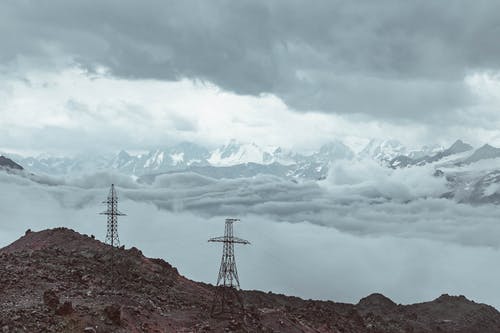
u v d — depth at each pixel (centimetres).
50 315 13188
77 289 15750
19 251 19125
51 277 16188
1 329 12200
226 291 18725
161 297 17350
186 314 16475
